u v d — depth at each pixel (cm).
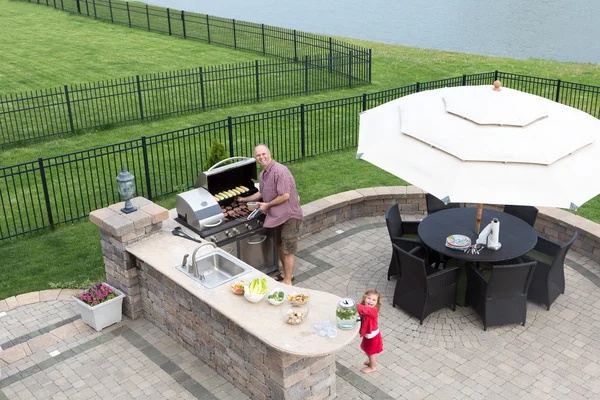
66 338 814
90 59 2656
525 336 813
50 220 1157
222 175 925
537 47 3809
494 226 846
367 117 912
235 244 889
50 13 3641
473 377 739
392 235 920
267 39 3094
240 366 701
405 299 852
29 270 999
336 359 772
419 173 755
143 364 766
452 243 854
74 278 968
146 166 1277
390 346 797
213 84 2284
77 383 734
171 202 1287
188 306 751
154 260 776
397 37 4238
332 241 1070
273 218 873
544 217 1040
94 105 2050
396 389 721
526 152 739
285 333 631
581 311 865
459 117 807
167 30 3266
